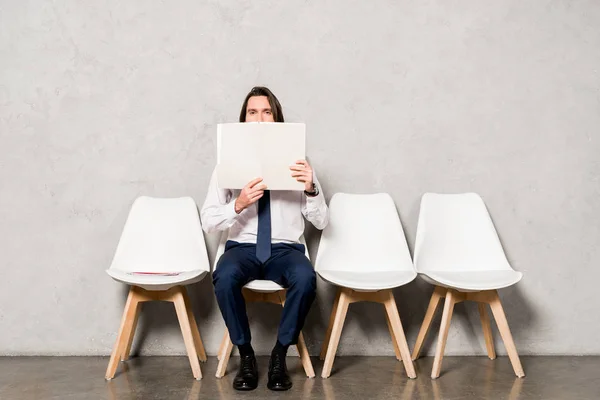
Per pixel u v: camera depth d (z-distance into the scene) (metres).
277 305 2.94
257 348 2.94
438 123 3.01
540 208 3.02
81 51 2.92
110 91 2.93
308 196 2.53
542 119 3.02
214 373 2.60
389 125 3.00
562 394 2.34
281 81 2.97
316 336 2.97
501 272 2.71
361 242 2.81
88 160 2.92
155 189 2.95
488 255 2.81
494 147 3.02
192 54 2.95
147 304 2.92
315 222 2.63
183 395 2.28
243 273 2.41
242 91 2.96
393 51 2.99
